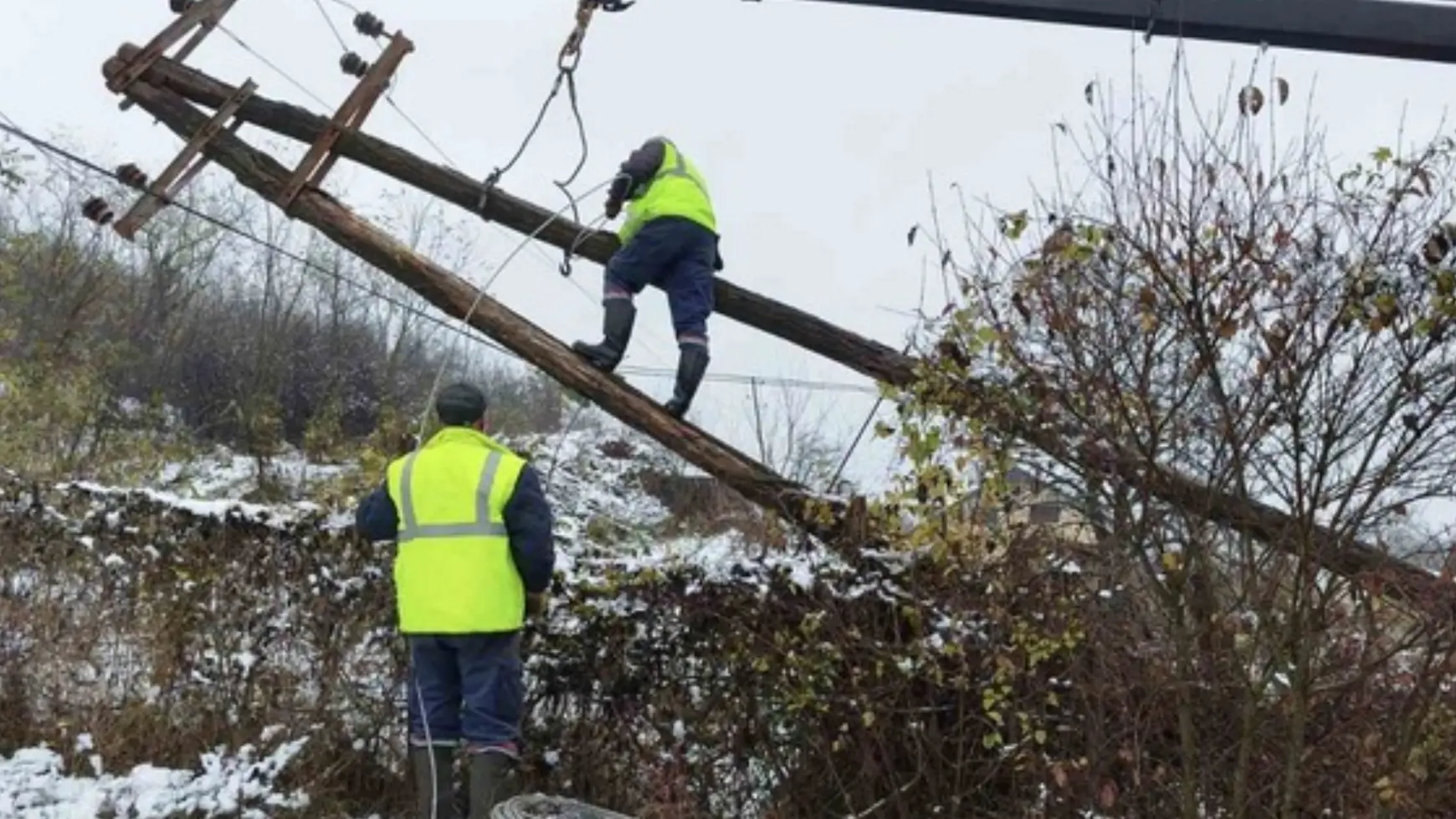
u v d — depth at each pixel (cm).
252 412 2675
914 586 659
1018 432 577
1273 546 521
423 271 850
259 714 767
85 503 823
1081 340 545
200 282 3738
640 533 1236
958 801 646
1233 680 530
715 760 693
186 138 884
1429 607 501
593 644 709
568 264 861
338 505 805
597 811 594
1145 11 732
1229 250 517
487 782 627
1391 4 716
